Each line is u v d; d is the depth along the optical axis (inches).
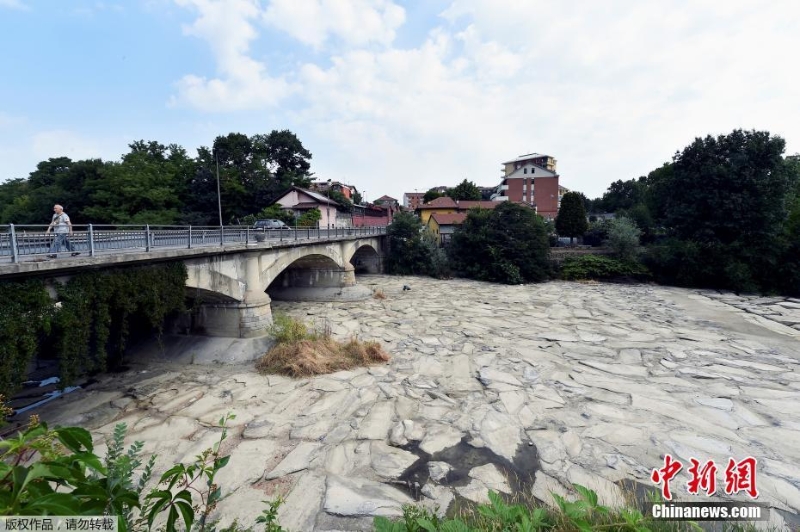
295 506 281.7
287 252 803.4
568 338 722.2
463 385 506.3
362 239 1373.0
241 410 438.9
